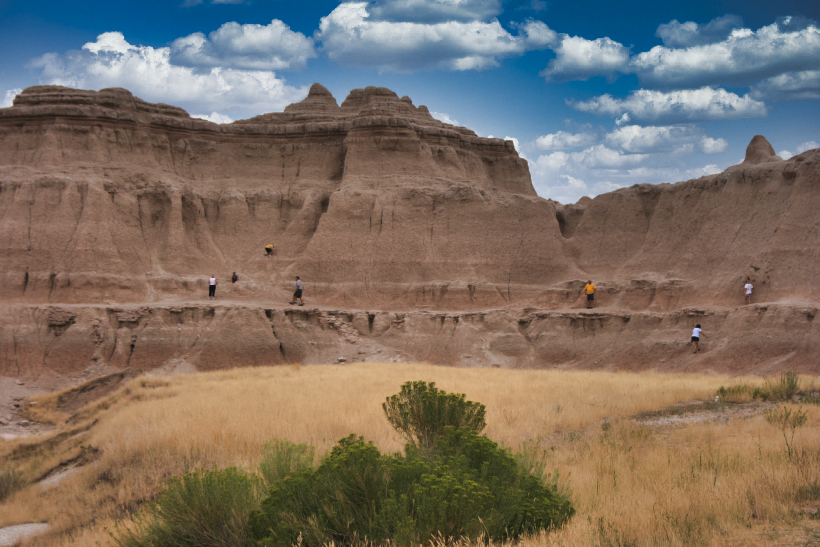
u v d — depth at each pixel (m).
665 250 54.12
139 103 66.19
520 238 60.25
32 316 49.19
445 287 56.84
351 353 49.97
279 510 9.41
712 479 11.66
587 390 25.95
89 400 37.03
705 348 42.72
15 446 26.25
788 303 40.84
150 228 60.22
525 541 8.67
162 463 17.05
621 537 8.54
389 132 64.69
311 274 58.84
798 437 15.12
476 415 14.33
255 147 67.94
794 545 7.98
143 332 49.12
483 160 72.19
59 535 14.96
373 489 9.38
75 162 60.44
